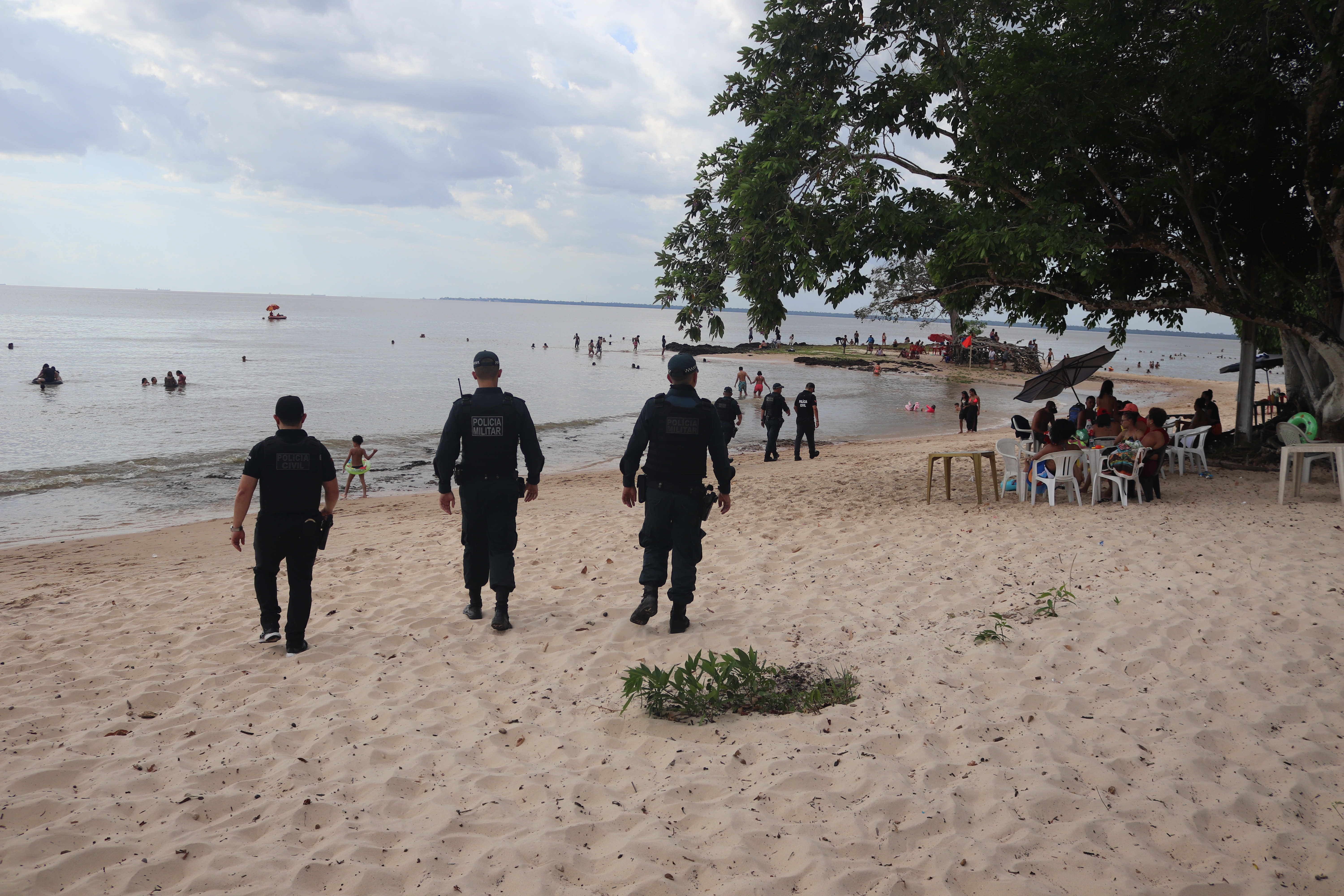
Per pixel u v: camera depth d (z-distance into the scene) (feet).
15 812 10.27
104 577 28.48
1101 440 33.94
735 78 39.40
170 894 8.62
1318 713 12.30
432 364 177.68
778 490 41.19
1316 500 29.30
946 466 33.58
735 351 249.14
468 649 17.22
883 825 9.75
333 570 25.70
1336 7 29.40
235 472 56.95
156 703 14.48
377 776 11.40
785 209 35.58
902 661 15.31
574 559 25.79
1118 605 17.69
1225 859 8.84
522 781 11.09
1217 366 305.32
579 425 89.66
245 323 422.41
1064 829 9.54
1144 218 37.78
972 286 39.60
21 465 58.90
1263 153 33.71
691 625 18.26
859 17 38.32
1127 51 32.42
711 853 9.28
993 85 32.68
